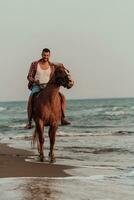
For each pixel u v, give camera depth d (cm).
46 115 1327
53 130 1356
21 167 1180
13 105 12800
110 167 1236
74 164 1308
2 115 7544
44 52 1377
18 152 1677
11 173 1068
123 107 7481
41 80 1383
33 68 1388
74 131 3325
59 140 2416
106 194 796
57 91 1334
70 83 1300
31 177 1009
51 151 1376
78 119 5378
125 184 916
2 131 3603
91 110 7200
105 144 2086
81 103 11350
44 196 754
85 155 1598
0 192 788
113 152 1702
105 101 12744
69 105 10025
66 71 1312
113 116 5653
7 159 1397
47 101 1326
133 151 1725
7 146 1953
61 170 1141
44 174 1063
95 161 1404
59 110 1355
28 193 780
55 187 854
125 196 781
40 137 1357
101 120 5047
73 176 1039
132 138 2439
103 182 941
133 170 1163
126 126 3872
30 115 1379
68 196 763
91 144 2106
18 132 3416
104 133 2956
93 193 802
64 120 1378
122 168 1212
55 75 1320
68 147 1953
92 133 3002
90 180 970
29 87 1405
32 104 1375
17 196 750
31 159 1427
